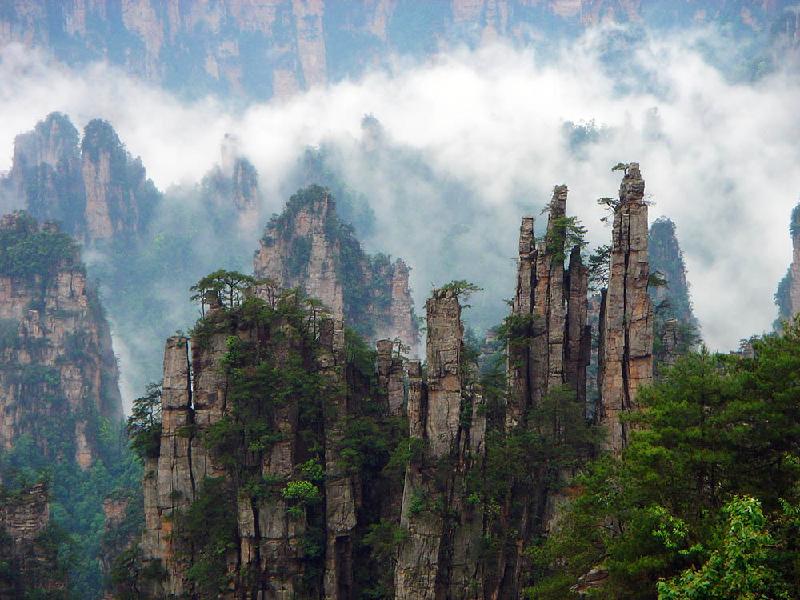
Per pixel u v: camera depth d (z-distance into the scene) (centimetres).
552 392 9019
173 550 9638
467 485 8838
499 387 9438
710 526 4825
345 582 9531
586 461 8656
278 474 9512
